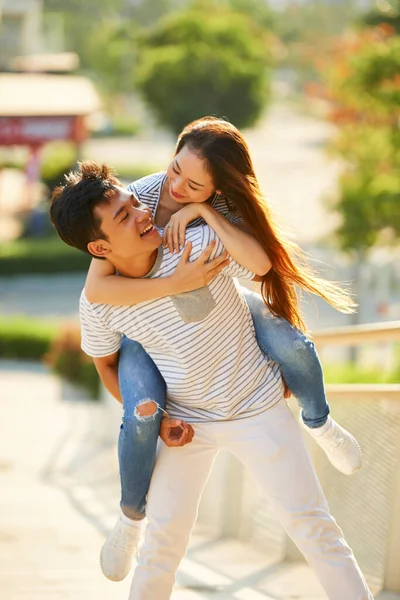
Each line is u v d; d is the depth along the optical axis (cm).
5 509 981
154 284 430
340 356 2405
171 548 454
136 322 442
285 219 461
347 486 681
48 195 4728
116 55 10462
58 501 1049
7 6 7769
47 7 12775
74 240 430
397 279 3017
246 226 453
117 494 1162
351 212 2275
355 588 447
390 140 2225
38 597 622
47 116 4525
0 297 3750
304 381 463
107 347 467
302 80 11194
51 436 1634
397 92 2152
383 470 633
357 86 2183
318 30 12444
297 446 454
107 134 9219
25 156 7231
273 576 689
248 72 5791
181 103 5759
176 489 452
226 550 796
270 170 6250
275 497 452
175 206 463
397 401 612
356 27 2681
